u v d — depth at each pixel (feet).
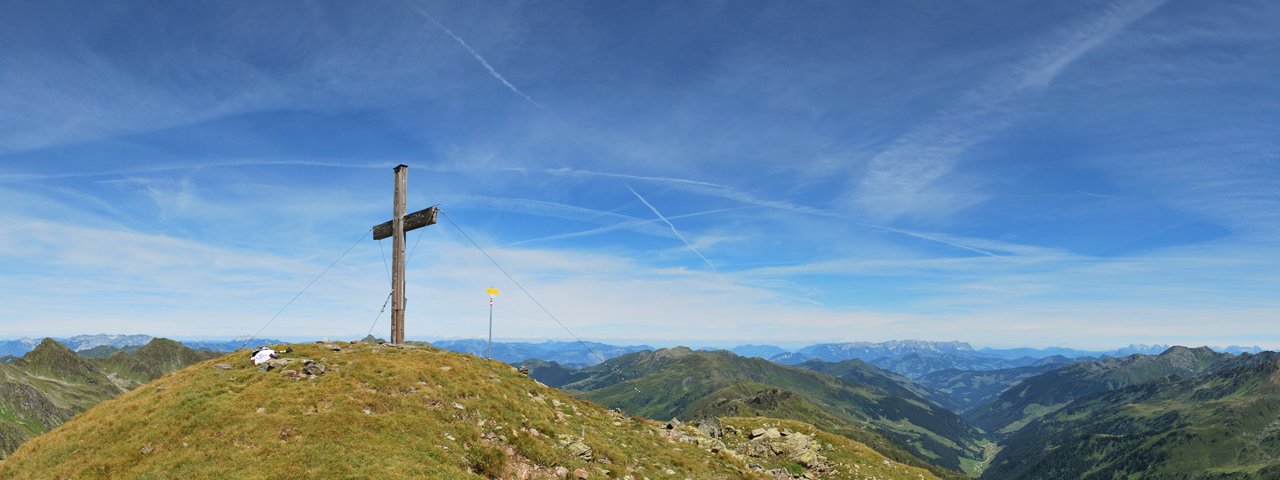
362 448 102.01
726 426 230.07
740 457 175.11
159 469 95.91
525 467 113.39
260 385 122.83
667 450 148.05
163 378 137.80
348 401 116.88
